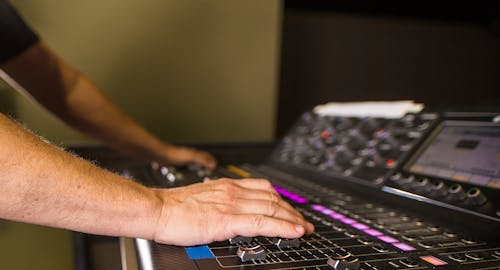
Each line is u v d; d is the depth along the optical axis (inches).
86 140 56.6
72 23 56.3
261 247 21.0
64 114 44.6
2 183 20.0
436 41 63.2
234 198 25.1
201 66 60.4
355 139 40.5
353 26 63.7
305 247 22.4
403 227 26.3
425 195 29.4
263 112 62.9
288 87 64.2
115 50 57.9
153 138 45.8
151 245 22.6
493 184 26.1
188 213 23.1
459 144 31.0
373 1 62.1
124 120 45.8
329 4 62.6
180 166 44.3
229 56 60.9
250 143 52.0
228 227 22.6
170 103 60.2
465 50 61.6
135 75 58.9
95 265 42.1
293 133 49.2
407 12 63.3
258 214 23.7
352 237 24.2
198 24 59.7
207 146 50.7
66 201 21.3
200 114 61.2
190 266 19.7
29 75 41.1
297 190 35.6
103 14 57.0
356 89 64.6
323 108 50.2
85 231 22.4
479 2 56.5
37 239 58.2
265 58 61.9
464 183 27.7
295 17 62.9
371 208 30.6
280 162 45.8
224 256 21.0
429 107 36.9
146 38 58.6
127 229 22.5
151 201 23.0
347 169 37.9
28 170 20.4
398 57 64.2
